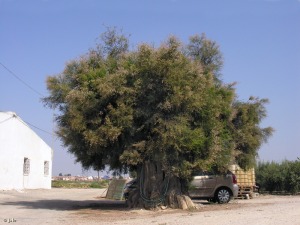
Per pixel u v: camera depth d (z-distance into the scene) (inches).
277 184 1333.7
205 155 685.9
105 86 637.3
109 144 687.1
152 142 648.4
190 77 655.8
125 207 767.1
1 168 1273.4
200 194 859.4
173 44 641.6
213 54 849.5
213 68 829.2
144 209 698.8
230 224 490.3
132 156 652.7
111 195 1105.4
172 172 680.4
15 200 945.5
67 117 700.7
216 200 864.9
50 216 622.5
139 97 655.1
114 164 751.7
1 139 1280.8
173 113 652.1
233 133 857.5
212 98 701.3
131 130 653.3
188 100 639.8
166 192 709.9
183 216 591.2
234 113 826.2
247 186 1048.8
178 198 704.4
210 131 690.8
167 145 642.8
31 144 1412.4
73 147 735.7
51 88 712.4
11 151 1294.3
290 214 566.6
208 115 686.5
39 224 533.3
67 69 714.2
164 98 642.2
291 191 1306.6
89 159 779.4
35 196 1119.6
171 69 630.5
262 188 1363.2
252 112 913.5
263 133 965.2
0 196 1049.5
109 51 749.9
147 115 646.5
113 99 661.3
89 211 695.1
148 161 681.0
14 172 1299.2
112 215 633.0
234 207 726.5
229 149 775.7
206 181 864.3
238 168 1007.6
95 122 652.7
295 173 1294.3
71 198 1101.1
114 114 642.2
